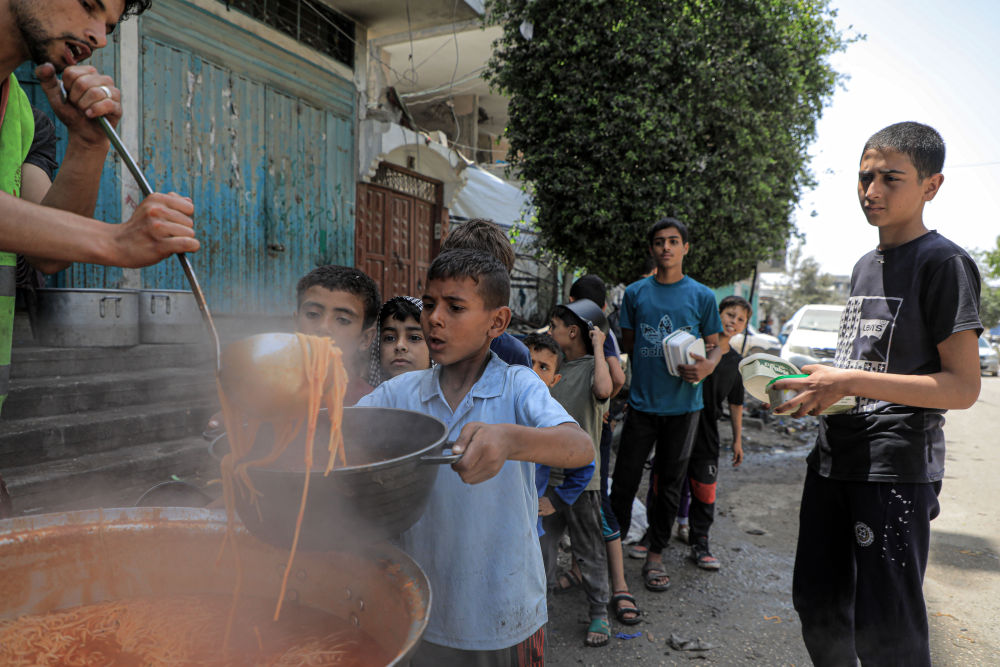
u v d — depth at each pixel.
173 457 3.76
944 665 2.83
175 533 1.35
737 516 4.79
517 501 1.53
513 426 1.14
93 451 3.70
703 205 6.76
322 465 1.22
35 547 1.24
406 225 9.39
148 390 4.29
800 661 2.83
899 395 1.84
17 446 3.34
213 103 6.23
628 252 6.93
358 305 2.16
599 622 2.94
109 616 1.26
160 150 5.72
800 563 2.21
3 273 1.59
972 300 1.82
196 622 1.24
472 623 1.49
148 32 5.56
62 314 4.21
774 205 7.56
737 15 6.84
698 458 3.87
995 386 16.75
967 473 6.43
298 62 7.21
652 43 6.52
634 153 6.64
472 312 1.44
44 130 1.93
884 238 2.07
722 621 3.18
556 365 2.82
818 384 1.92
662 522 3.59
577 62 6.89
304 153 7.38
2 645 1.14
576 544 2.95
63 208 1.56
